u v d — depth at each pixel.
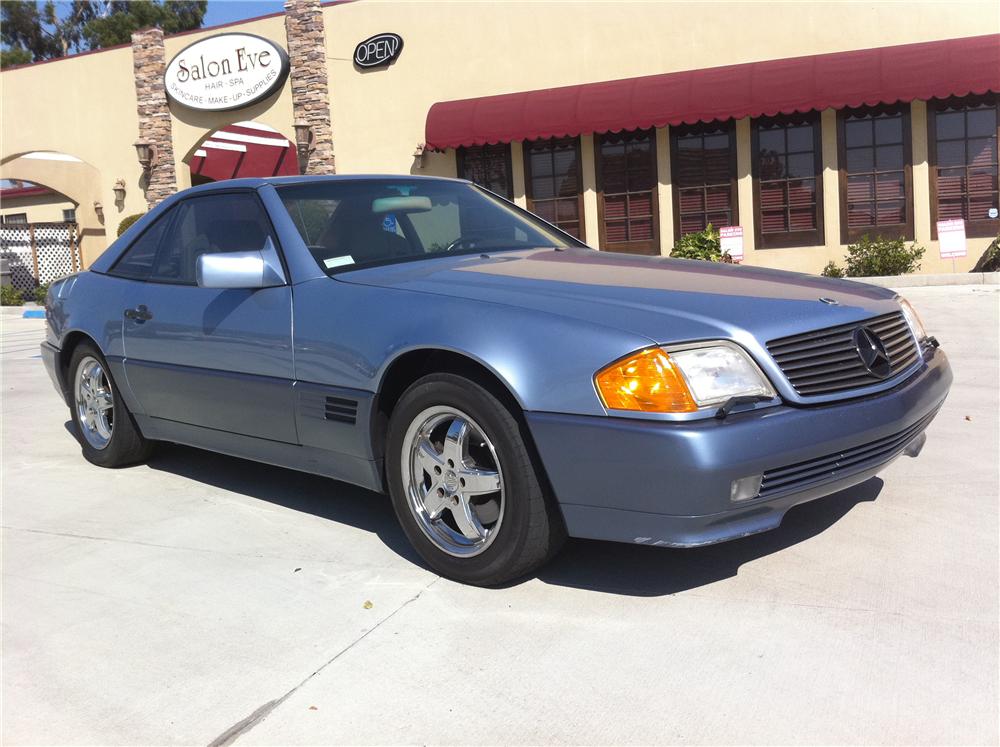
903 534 3.44
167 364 4.21
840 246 13.29
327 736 2.34
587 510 2.85
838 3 12.77
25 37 44.31
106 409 4.89
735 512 2.75
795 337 2.95
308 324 3.53
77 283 4.97
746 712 2.34
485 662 2.67
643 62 13.81
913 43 12.47
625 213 14.36
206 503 4.28
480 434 3.04
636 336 2.80
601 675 2.56
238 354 3.81
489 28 14.59
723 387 2.77
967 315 9.01
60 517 4.18
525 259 3.83
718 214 13.84
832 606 2.89
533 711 2.40
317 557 3.54
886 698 2.37
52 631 3.03
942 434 4.81
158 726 2.44
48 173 21.02
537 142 14.70
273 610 3.09
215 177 22.44
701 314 2.92
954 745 2.17
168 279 4.36
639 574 3.22
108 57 17.55
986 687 2.40
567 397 2.81
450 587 3.20
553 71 14.34
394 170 15.55
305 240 3.79
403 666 2.67
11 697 2.63
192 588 3.31
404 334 3.18
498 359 2.92
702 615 2.88
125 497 4.43
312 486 4.47
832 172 13.16
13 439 5.81
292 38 15.77
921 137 12.73
